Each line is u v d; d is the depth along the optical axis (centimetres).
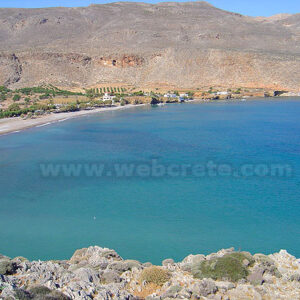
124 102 17550
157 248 3438
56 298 1658
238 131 9494
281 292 1956
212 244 3506
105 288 1888
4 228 3891
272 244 3497
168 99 18812
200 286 1962
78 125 11106
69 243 3559
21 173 5841
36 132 9825
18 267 2161
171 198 4691
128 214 4219
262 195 4744
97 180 5444
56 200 4678
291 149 7281
